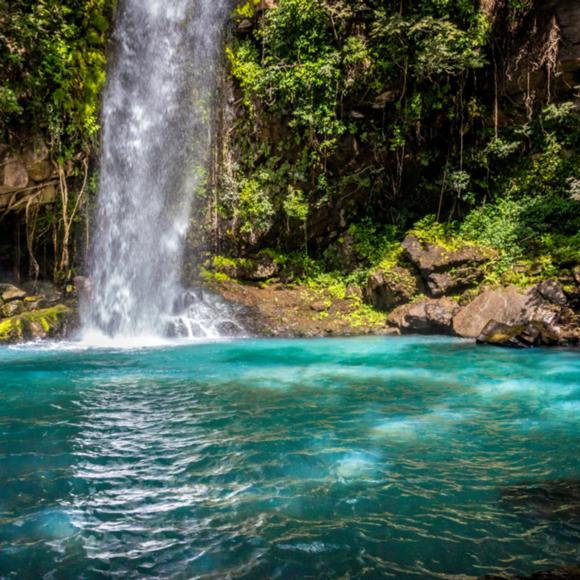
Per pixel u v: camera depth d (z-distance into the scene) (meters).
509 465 3.93
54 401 6.03
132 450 4.28
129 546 2.75
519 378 7.45
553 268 12.85
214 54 16.06
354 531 2.89
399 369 8.28
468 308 12.68
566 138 15.54
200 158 16.34
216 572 2.50
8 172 12.81
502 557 2.59
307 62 15.21
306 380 7.37
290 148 16.27
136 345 11.84
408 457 4.11
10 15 11.86
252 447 4.36
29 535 2.86
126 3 14.43
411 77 15.42
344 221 17.17
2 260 15.48
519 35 14.93
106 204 14.92
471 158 16.12
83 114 13.56
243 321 14.41
